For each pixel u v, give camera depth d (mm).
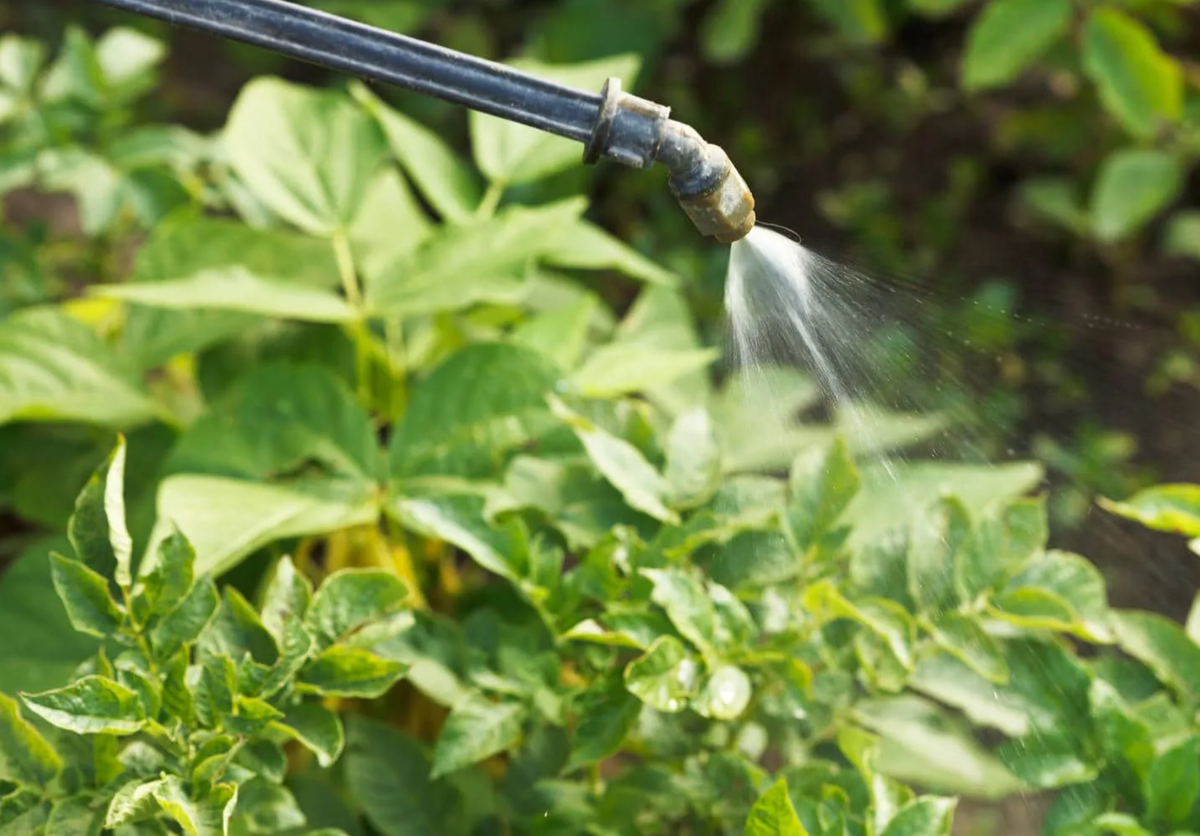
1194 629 1147
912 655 1125
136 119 2254
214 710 1091
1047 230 2195
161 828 1086
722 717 1104
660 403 1313
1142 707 1135
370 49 1046
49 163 1482
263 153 1329
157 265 1345
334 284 1360
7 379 1294
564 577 1159
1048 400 1890
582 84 1349
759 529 1161
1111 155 2150
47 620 1211
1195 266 2145
